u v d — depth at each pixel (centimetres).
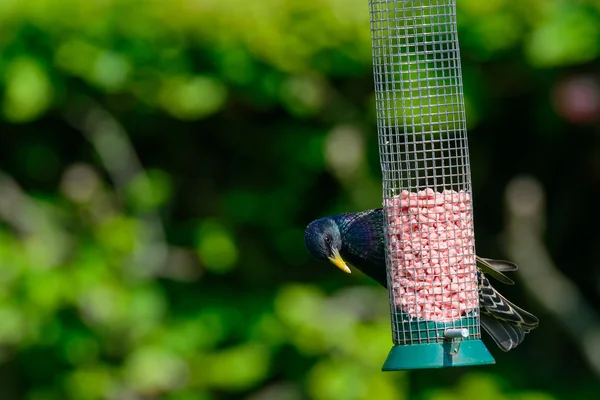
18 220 1414
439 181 1205
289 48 1283
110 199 1444
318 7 1270
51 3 1287
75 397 1377
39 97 1304
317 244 973
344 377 1338
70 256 1374
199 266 1459
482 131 1469
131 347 1375
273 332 1384
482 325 980
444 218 932
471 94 1310
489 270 945
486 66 1316
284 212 1448
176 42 1298
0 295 1332
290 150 1399
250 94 1315
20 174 1461
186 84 1309
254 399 1427
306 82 1312
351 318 1374
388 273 938
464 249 931
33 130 1459
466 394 1387
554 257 1544
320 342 1355
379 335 1366
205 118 1427
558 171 1507
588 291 1546
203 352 1398
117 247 1374
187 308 1424
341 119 1373
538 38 1254
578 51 1252
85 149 1461
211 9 1279
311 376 1362
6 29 1288
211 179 1471
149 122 1440
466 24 1268
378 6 1105
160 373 1369
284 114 1407
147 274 1398
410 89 980
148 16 1291
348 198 1397
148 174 1427
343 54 1284
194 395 1390
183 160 1472
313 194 1452
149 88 1316
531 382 1484
